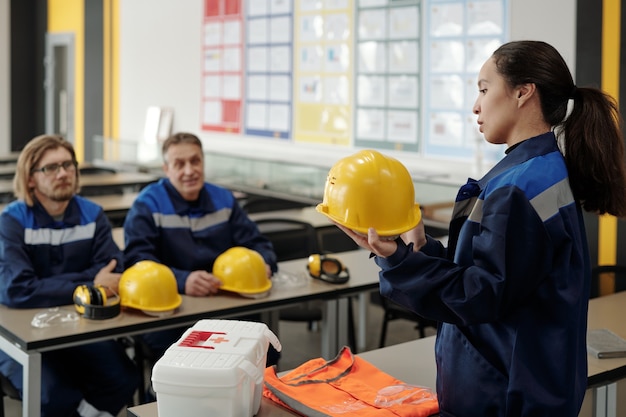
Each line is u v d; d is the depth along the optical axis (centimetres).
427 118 532
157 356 331
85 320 277
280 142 665
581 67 413
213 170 658
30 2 1068
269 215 483
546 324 161
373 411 179
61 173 303
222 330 180
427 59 528
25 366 259
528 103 165
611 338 254
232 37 712
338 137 606
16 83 1073
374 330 509
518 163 165
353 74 587
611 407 238
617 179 166
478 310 155
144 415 185
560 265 161
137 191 653
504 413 165
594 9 405
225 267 312
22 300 289
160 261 339
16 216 305
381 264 163
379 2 560
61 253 310
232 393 162
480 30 491
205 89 755
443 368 175
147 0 831
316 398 188
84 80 955
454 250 177
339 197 168
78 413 294
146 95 845
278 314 352
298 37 636
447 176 502
